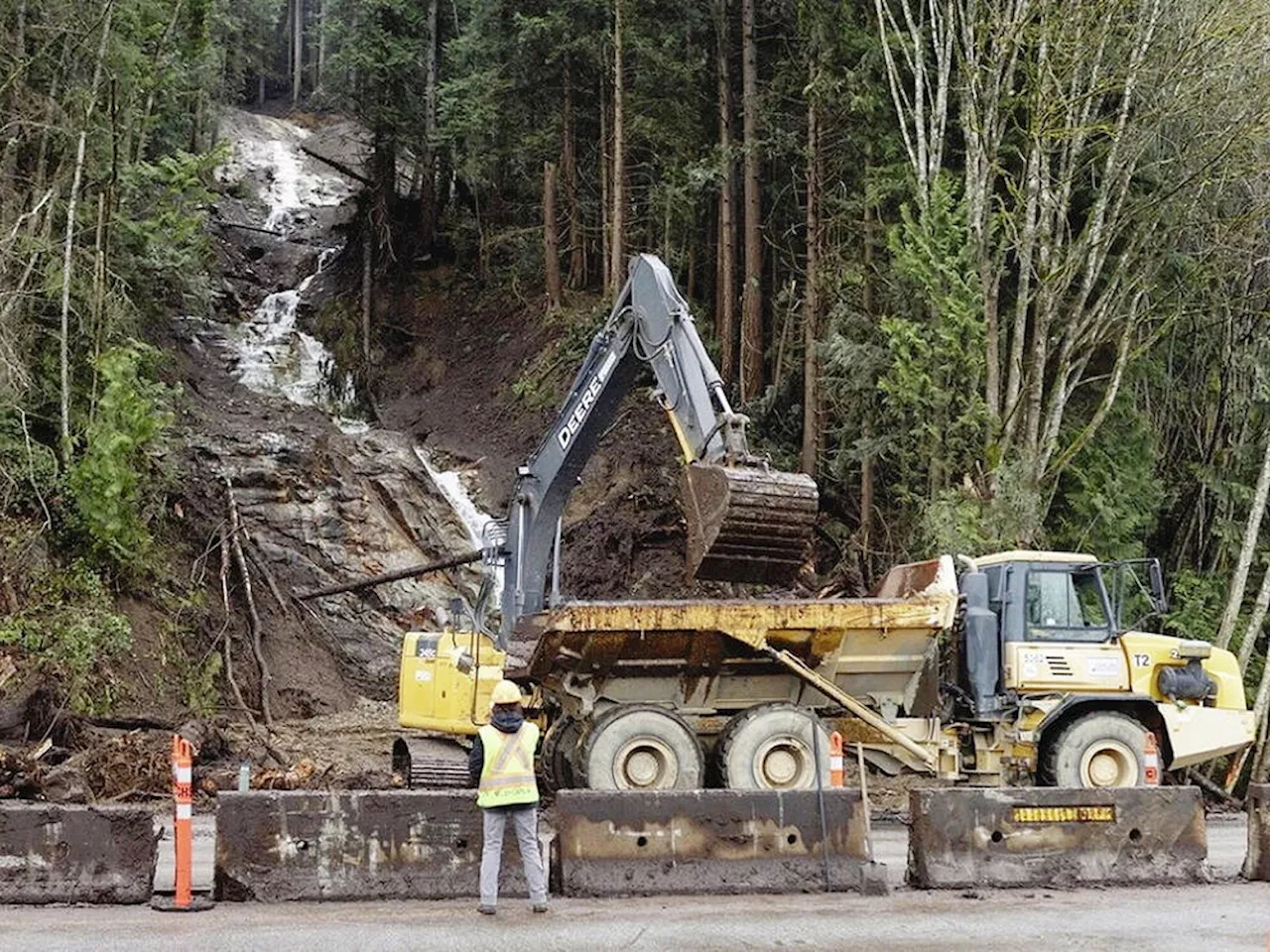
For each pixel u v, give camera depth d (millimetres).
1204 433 28016
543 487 16828
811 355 29125
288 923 9648
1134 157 23969
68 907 10195
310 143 63812
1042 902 10914
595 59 37344
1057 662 16047
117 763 17062
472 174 40031
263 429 31516
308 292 43875
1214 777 23172
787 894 11125
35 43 25000
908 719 15625
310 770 18094
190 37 31359
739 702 15516
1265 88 23516
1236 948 9266
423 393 38844
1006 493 22531
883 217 28750
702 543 13250
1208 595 25703
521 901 10672
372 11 41500
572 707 15438
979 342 23797
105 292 24625
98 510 22156
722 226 32938
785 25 34469
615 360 15914
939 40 25359
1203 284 25797
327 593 24078
